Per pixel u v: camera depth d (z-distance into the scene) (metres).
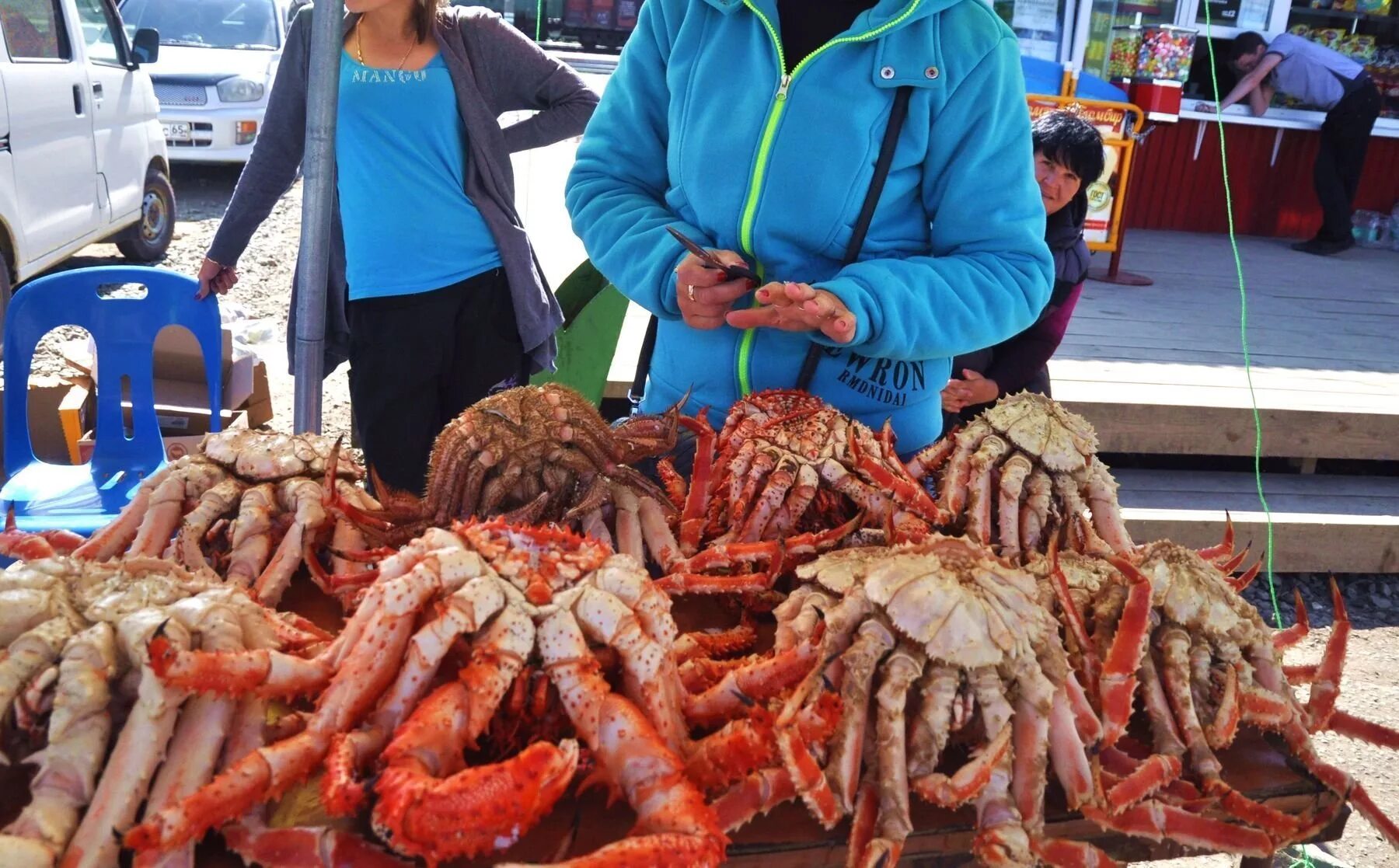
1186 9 7.05
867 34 1.47
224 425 3.45
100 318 2.86
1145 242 7.41
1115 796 1.04
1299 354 4.97
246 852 0.90
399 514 1.33
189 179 9.18
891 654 1.04
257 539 1.33
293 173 2.71
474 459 1.33
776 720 0.97
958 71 1.50
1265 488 4.17
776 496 1.39
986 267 1.54
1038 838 1.02
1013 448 1.49
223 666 0.90
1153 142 7.59
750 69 1.54
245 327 5.28
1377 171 8.09
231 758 0.93
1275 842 1.11
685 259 1.55
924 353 1.50
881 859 0.96
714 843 0.87
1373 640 3.69
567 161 6.56
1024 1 6.43
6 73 5.12
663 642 1.00
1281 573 4.05
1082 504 1.48
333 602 1.37
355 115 2.48
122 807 0.87
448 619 0.93
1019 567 1.23
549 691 0.97
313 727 0.92
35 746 0.94
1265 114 7.51
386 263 2.54
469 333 2.67
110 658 0.93
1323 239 7.60
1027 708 1.04
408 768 0.84
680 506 1.49
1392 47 7.80
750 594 1.32
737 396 1.68
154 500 1.37
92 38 6.12
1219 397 4.19
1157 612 1.21
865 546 1.29
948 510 1.45
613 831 0.98
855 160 1.52
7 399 2.82
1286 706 1.20
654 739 0.93
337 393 5.13
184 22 8.70
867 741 1.03
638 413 1.82
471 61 2.56
